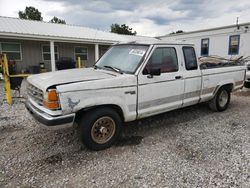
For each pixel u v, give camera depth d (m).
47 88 3.03
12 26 13.71
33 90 3.50
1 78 11.77
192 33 19.98
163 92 4.10
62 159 3.28
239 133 4.25
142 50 3.96
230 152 3.46
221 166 3.06
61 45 15.92
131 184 2.68
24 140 3.93
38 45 14.80
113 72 3.85
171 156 3.35
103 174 2.89
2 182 2.71
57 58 15.88
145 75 3.79
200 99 4.94
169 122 4.91
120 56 4.23
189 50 4.57
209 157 3.31
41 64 14.57
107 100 3.38
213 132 4.32
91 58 17.86
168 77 4.12
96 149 3.51
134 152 3.49
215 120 5.06
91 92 3.21
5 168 3.02
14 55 13.91
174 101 4.37
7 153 3.45
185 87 4.48
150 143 3.82
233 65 5.89
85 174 2.89
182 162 3.17
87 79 3.33
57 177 2.83
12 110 5.85
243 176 2.81
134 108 3.77
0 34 11.88
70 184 2.68
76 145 3.74
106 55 4.61
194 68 4.67
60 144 3.77
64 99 3.00
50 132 4.28
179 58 4.34
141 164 3.13
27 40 14.20
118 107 3.64
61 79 3.31
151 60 3.88
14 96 7.46
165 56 4.13
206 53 19.31
